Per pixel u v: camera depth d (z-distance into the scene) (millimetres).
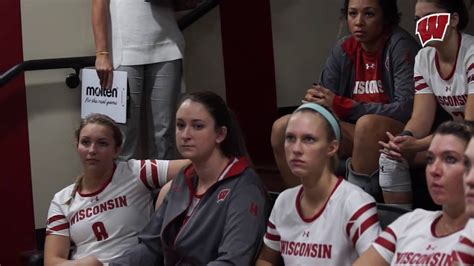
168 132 4480
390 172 3361
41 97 4707
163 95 4441
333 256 2775
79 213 3684
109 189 3686
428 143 3252
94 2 4301
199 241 3182
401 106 3656
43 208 4770
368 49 3857
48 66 4582
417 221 2537
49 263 3646
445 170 2422
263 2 5059
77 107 4758
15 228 4742
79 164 4805
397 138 3275
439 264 2381
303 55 5160
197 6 4711
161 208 3404
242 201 3119
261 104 5102
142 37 4359
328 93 3742
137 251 3414
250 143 5090
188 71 4961
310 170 2816
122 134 4043
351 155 3717
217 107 3221
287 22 5113
